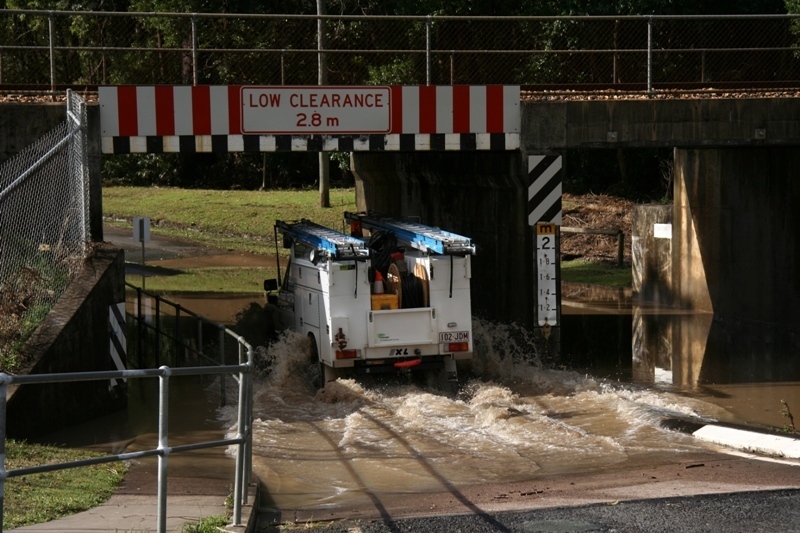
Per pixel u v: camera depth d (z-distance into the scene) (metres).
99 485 14.35
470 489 15.89
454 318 24.14
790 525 12.92
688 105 27.25
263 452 18.45
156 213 71.38
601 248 53.25
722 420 21.30
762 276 34.19
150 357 28.16
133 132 25.17
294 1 69.56
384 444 19.22
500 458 18.14
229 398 23.47
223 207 71.38
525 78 49.72
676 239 39.34
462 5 51.19
